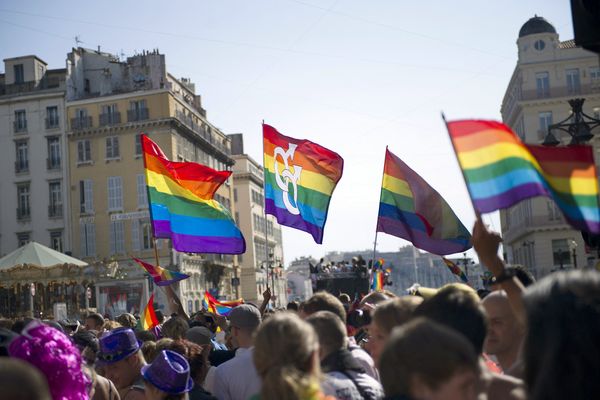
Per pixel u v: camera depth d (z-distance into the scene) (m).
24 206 60.31
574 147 3.97
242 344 6.48
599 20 3.70
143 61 61.94
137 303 56.59
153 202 10.48
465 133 4.00
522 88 57.66
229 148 77.75
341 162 10.84
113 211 58.91
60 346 3.86
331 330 4.45
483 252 3.84
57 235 59.66
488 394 3.40
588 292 2.50
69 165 59.94
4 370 2.07
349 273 33.75
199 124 68.00
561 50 57.28
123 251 58.19
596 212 3.92
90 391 5.25
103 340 5.84
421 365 2.58
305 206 10.82
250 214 87.44
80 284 30.66
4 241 60.19
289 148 10.96
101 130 59.41
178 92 65.12
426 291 5.18
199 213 10.66
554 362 2.44
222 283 72.69
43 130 60.41
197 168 10.68
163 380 4.84
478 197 3.88
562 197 3.94
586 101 56.59
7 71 61.75
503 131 4.02
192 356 5.87
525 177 3.98
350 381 4.29
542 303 2.55
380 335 4.30
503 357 4.34
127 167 59.00
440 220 9.28
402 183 9.44
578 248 55.88
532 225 56.62
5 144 60.94
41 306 31.41
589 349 2.41
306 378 3.23
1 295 32.72
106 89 61.97
